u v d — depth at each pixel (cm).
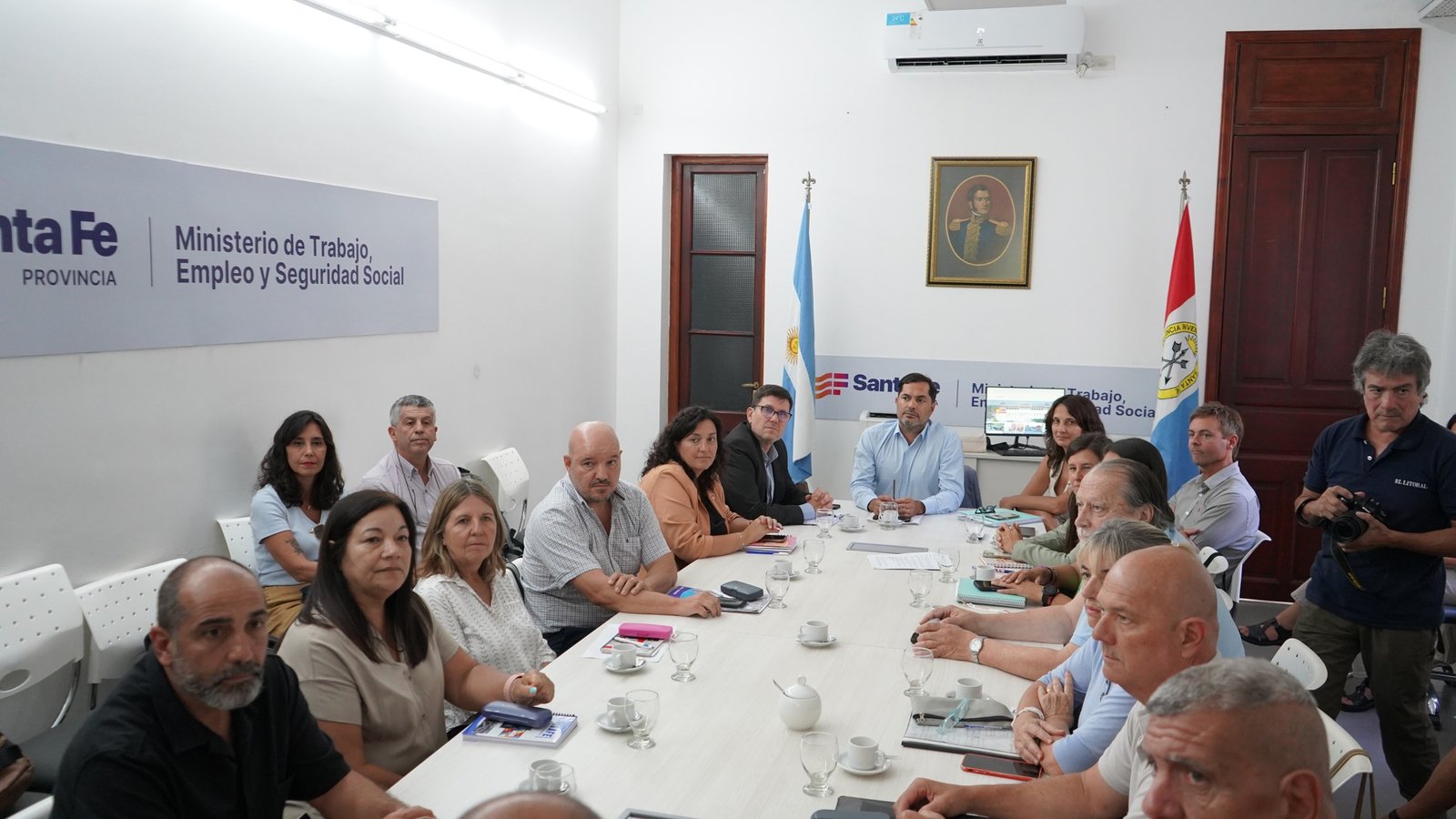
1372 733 419
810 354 659
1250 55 600
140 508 359
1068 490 369
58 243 324
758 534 425
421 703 242
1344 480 343
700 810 193
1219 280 614
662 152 694
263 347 410
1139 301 629
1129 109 620
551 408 637
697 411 425
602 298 694
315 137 432
